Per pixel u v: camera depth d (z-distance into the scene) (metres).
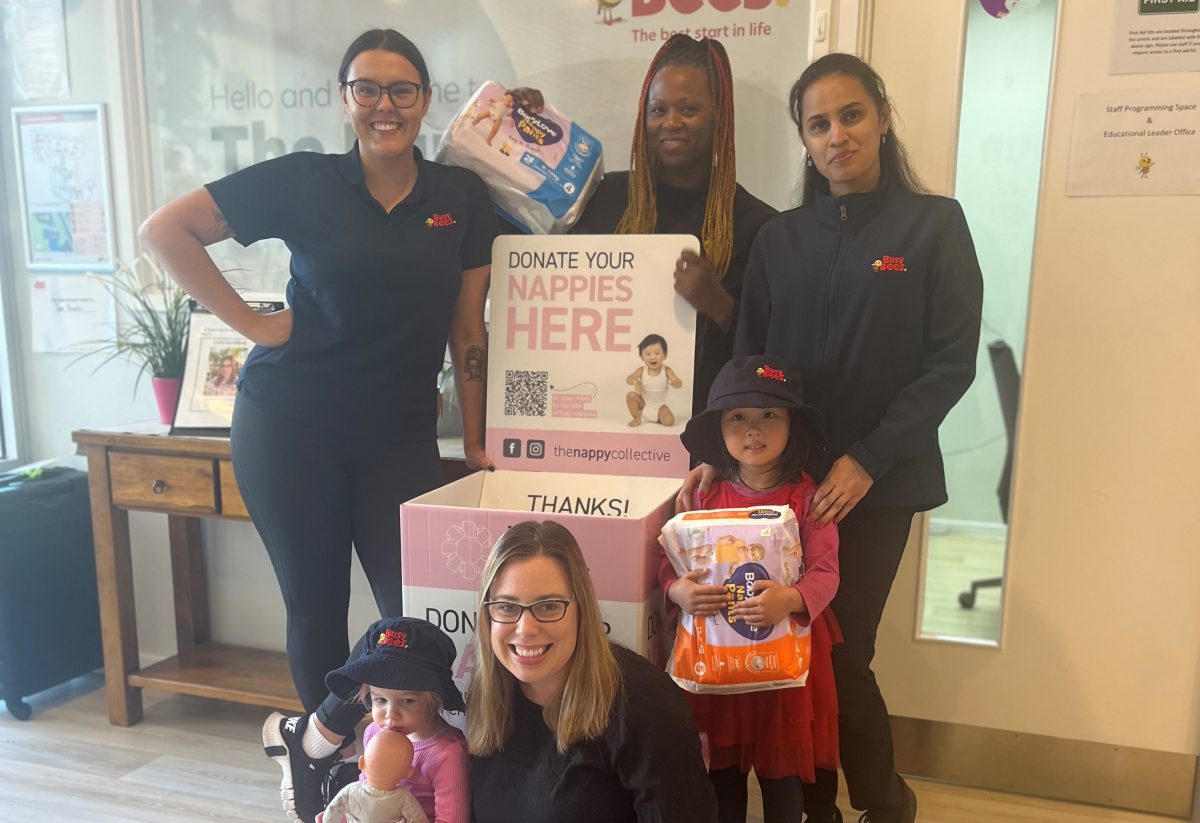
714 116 1.85
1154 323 1.87
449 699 1.38
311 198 1.67
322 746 1.59
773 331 1.65
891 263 1.54
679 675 1.40
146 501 2.23
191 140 2.43
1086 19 1.82
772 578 1.39
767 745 1.48
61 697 2.57
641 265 1.78
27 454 2.76
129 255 2.52
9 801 2.01
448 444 2.15
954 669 2.09
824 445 1.53
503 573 1.24
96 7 2.42
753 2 1.96
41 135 2.54
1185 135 1.80
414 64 1.63
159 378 2.28
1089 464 1.95
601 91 2.09
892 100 1.94
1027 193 1.93
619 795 1.26
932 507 1.62
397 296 1.67
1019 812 2.00
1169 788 1.99
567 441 1.83
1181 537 1.91
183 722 2.41
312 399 1.70
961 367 1.53
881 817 1.66
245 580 2.58
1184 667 1.95
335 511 1.75
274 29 2.30
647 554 1.47
